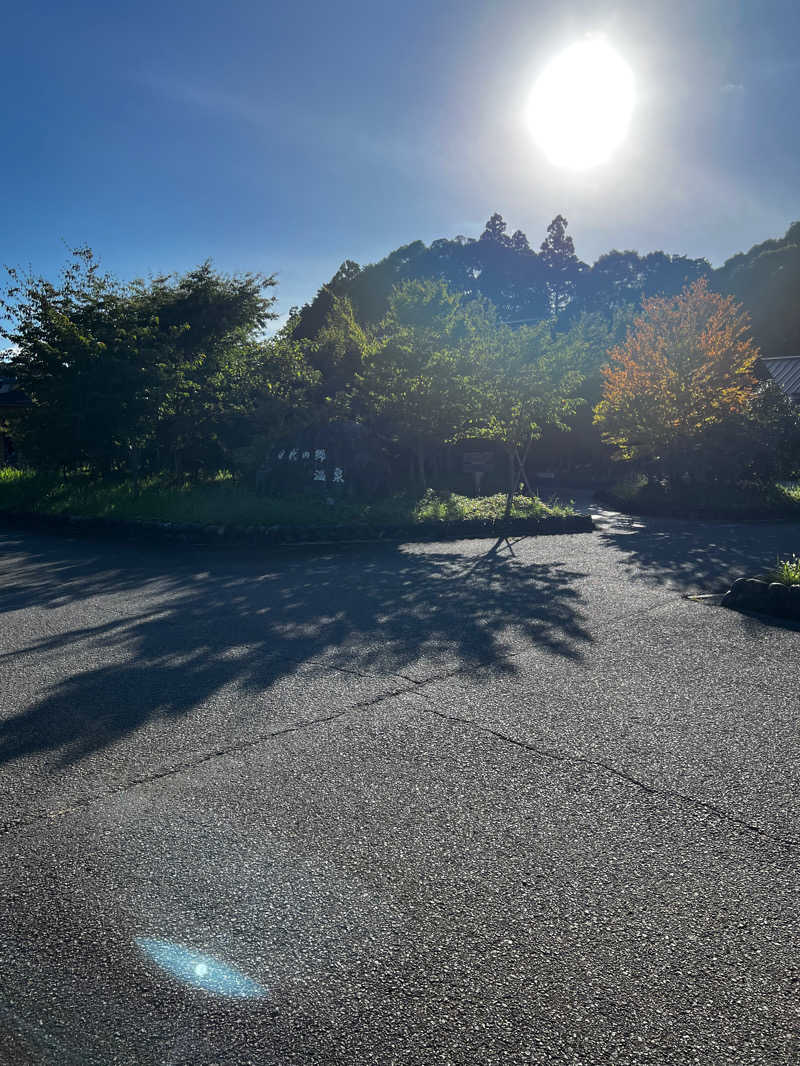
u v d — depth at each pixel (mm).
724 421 18688
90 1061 1945
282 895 2639
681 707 4492
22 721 4273
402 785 3480
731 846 2963
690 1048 1973
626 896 2633
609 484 26266
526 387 15984
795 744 3951
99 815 3209
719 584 8438
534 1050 1968
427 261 75188
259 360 17078
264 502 13828
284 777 3566
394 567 9641
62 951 2361
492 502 15297
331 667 5273
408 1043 1995
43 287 17375
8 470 20031
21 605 7367
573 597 7688
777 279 52688
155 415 16406
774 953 2338
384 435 16344
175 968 2279
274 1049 1980
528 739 4016
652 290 82312
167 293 21828
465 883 2711
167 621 6641
